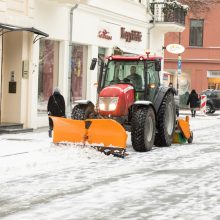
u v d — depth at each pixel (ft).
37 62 94.99
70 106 105.29
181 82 224.74
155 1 148.97
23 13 90.07
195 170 53.57
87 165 55.72
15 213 35.58
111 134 61.98
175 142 79.36
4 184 45.14
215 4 220.64
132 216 35.09
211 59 223.71
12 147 66.85
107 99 67.26
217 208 37.29
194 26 224.94
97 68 117.29
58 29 101.45
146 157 62.64
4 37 91.35
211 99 185.37
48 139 77.20
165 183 46.42
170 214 35.60
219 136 92.17
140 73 71.56
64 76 104.42
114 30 124.16
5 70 91.86
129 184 45.73
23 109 92.17
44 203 38.50
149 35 145.59
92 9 112.88
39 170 52.11
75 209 36.81
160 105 71.97
